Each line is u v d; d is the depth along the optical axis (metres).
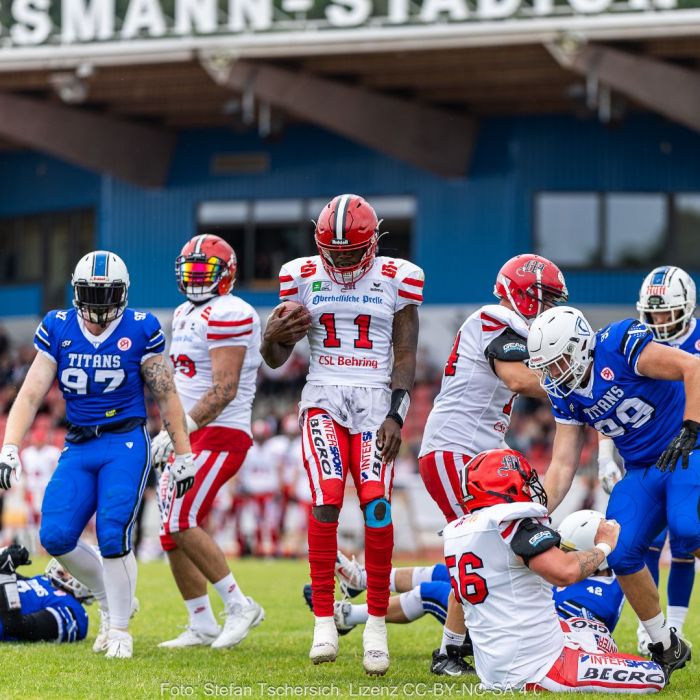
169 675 19.59
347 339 21.41
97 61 71.69
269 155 86.12
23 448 67.25
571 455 20.80
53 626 23.78
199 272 24.48
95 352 21.98
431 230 82.25
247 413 25.02
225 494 63.53
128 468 22.00
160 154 87.19
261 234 86.38
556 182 80.19
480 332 21.42
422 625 28.12
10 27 73.00
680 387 20.62
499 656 17.92
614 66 65.19
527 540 17.72
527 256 21.97
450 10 65.94
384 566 20.34
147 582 40.38
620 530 19.44
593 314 79.88
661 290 24.47
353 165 84.25
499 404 21.67
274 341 21.39
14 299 94.50
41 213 93.38
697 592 37.19
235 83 70.62
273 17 68.94
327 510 20.47
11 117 79.88
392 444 20.75
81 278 21.52
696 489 19.58
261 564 54.88
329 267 21.25
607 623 20.80
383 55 70.31
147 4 70.25
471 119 80.31
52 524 21.94
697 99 66.44
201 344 24.64
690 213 79.44
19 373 84.88
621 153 79.62
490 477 18.38
